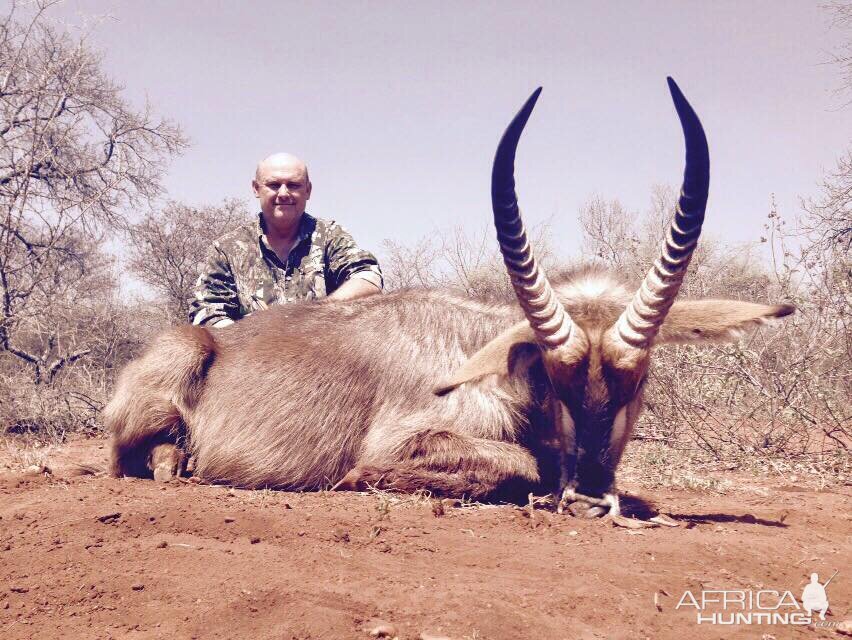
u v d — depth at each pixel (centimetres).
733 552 138
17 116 570
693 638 102
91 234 536
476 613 105
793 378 259
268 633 100
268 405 208
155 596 112
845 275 284
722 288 343
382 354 205
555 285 192
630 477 224
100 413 349
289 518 154
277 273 267
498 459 181
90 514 156
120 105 656
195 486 201
